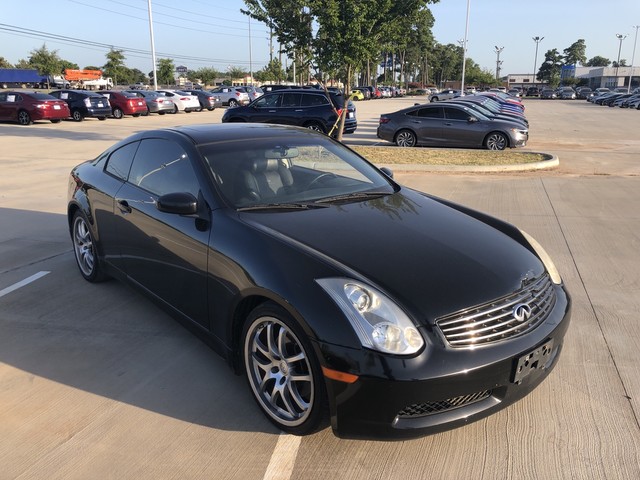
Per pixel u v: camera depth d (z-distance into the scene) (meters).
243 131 4.04
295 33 13.21
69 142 16.09
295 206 3.34
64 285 4.76
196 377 3.28
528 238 3.45
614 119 29.28
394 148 14.62
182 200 3.14
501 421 2.87
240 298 2.81
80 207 4.57
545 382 3.22
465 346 2.41
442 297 2.48
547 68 139.12
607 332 3.86
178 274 3.38
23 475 2.46
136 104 28.14
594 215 7.30
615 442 2.70
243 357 2.94
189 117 29.22
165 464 2.53
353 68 13.49
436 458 2.59
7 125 22.78
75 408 2.96
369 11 12.43
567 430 2.79
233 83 90.75
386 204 3.53
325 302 2.44
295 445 2.67
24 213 7.34
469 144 14.96
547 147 15.79
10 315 4.14
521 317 2.58
